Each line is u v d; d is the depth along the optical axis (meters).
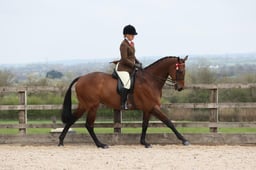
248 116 21.66
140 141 14.23
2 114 27.66
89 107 13.90
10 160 11.76
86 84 13.88
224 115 22.00
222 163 11.14
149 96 13.70
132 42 13.94
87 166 10.86
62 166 10.89
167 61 13.76
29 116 26.47
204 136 14.50
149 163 11.19
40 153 12.90
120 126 14.62
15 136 14.88
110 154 12.63
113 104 13.83
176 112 23.61
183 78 13.62
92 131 14.06
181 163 11.16
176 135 14.04
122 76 13.63
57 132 15.12
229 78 29.69
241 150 13.20
